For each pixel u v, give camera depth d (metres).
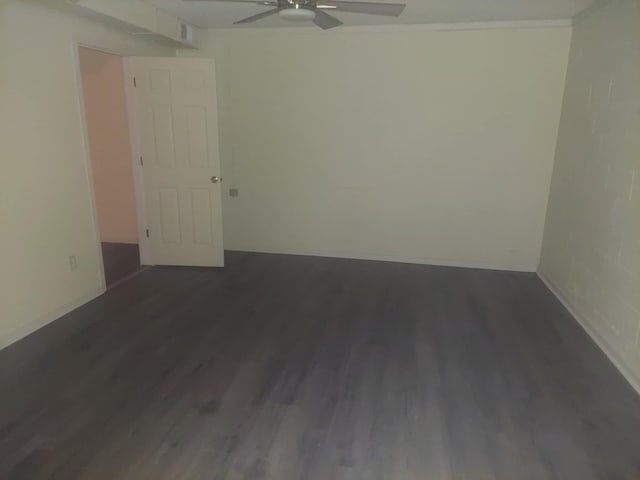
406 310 3.86
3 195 3.03
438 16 4.18
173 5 4.01
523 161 4.67
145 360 2.99
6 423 2.34
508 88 4.54
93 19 3.68
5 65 2.98
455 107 4.68
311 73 4.88
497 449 2.22
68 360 2.97
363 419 2.43
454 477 2.04
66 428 2.32
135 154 4.62
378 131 4.90
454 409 2.53
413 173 4.93
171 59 4.35
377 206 5.09
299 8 2.72
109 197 5.55
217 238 4.79
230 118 5.15
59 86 3.47
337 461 2.13
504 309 3.90
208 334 3.37
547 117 4.52
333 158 5.06
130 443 2.22
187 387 2.70
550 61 4.39
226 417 2.43
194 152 4.57
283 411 2.49
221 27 4.86
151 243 4.86
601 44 3.55
